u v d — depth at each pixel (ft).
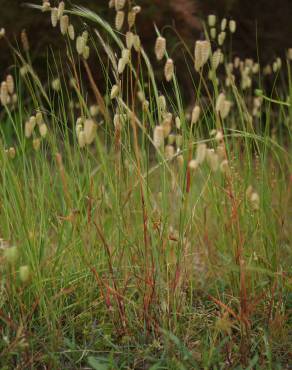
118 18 2.46
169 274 2.70
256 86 5.99
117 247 2.80
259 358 2.58
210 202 2.96
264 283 2.76
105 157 2.80
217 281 2.99
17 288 2.61
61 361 2.55
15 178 2.65
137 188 2.77
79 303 2.70
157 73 5.65
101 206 2.81
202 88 5.40
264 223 2.89
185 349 2.46
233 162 2.90
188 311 2.81
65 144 2.82
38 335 2.56
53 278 2.60
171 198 2.67
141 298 2.71
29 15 5.42
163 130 2.34
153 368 2.43
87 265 2.66
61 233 2.70
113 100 4.21
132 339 2.62
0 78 5.59
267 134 3.02
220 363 2.51
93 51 4.98
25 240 2.61
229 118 4.33
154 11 5.78
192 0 6.16
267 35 7.23
